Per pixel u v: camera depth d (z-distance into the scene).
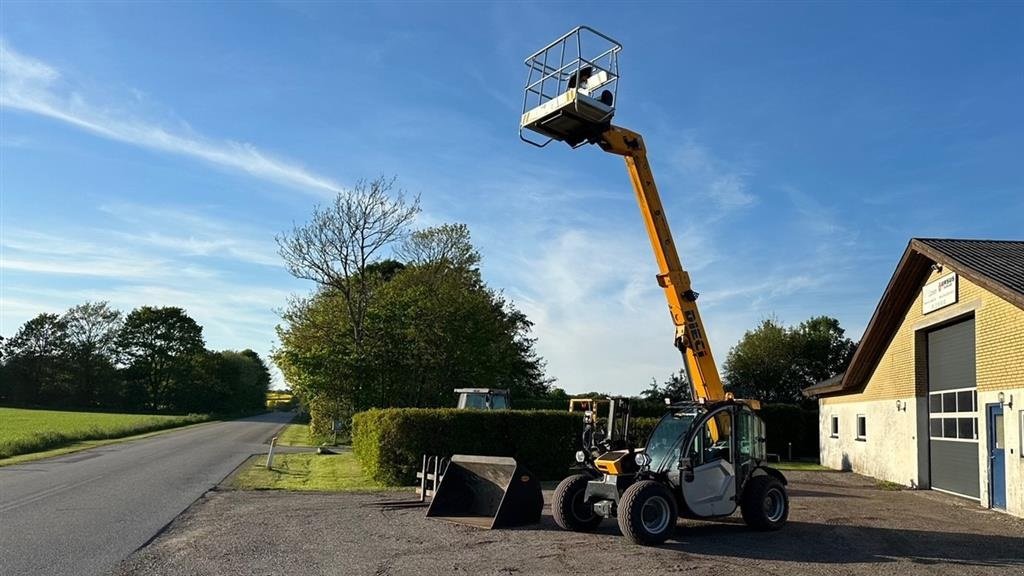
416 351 35.78
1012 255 16.97
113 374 84.94
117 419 52.94
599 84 11.98
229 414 83.75
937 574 9.10
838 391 25.25
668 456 11.91
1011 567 9.56
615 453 11.86
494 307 50.81
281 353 37.75
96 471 19.97
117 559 9.06
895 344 21.05
